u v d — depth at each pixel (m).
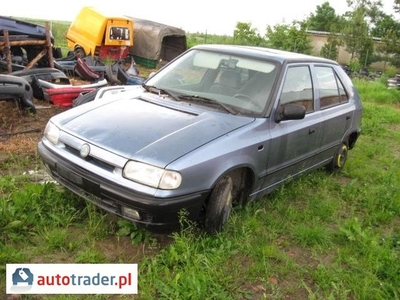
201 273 3.33
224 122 4.03
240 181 4.23
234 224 4.11
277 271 3.67
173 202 3.33
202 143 3.64
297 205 5.05
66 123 3.97
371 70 30.17
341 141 6.09
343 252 4.04
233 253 3.74
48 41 10.17
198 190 3.50
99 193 3.51
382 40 31.72
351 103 6.21
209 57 4.95
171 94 4.55
